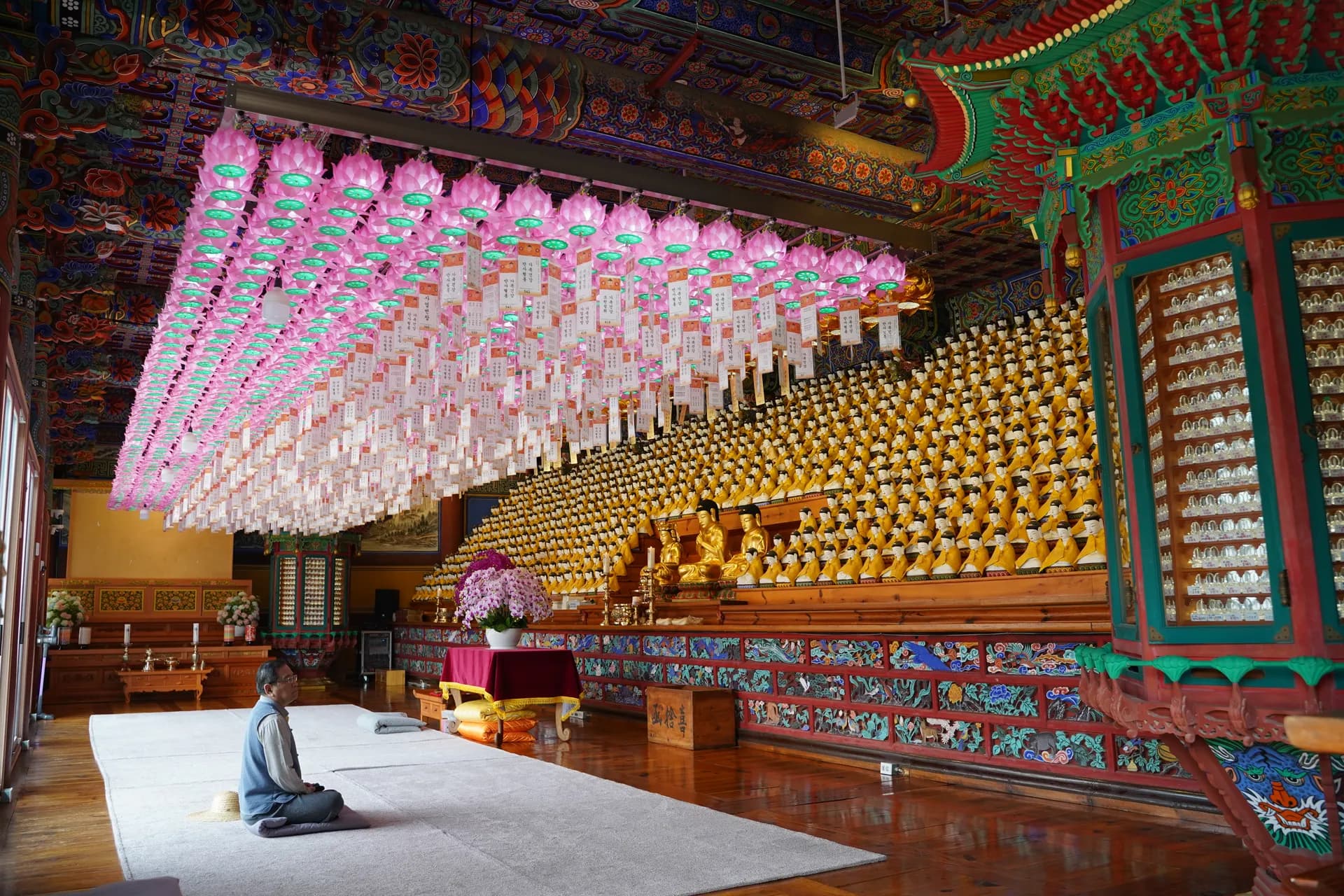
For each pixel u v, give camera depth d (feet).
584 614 43.98
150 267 32.65
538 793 21.12
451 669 33.17
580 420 31.22
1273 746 11.02
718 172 24.49
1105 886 13.62
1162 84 12.23
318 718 37.83
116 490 53.11
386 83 19.52
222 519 54.29
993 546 27.22
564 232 18.49
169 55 17.81
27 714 33.45
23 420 25.03
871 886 13.84
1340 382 11.27
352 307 23.24
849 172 26.20
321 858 15.71
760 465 41.50
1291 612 10.91
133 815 19.56
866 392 39.63
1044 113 13.39
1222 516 11.88
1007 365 34.17
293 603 64.54
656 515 45.68
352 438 31.42
